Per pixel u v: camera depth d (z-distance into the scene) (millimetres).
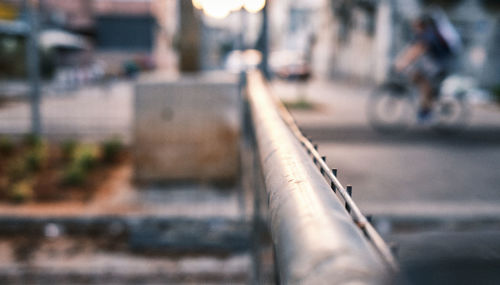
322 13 30938
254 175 1655
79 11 24391
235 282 2775
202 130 4574
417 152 6402
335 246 221
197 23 5113
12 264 2893
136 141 4543
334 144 6793
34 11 6246
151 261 3012
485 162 5812
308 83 25594
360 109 12258
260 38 4727
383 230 3275
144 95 4539
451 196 4098
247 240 3217
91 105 9477
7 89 9203
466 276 195
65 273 2807
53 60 14023
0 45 10969
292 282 236
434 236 291
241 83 4605
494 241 277
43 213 3518
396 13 20594
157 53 25203
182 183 4582
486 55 19094
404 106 8656
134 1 24938
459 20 19031
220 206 3795
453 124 8336
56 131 6879
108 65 21250
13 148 5621
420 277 187
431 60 7875
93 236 3367
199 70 5188
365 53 24250
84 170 4781
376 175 4887
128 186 4461
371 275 177
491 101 16234
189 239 3223
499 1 18344
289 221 320
